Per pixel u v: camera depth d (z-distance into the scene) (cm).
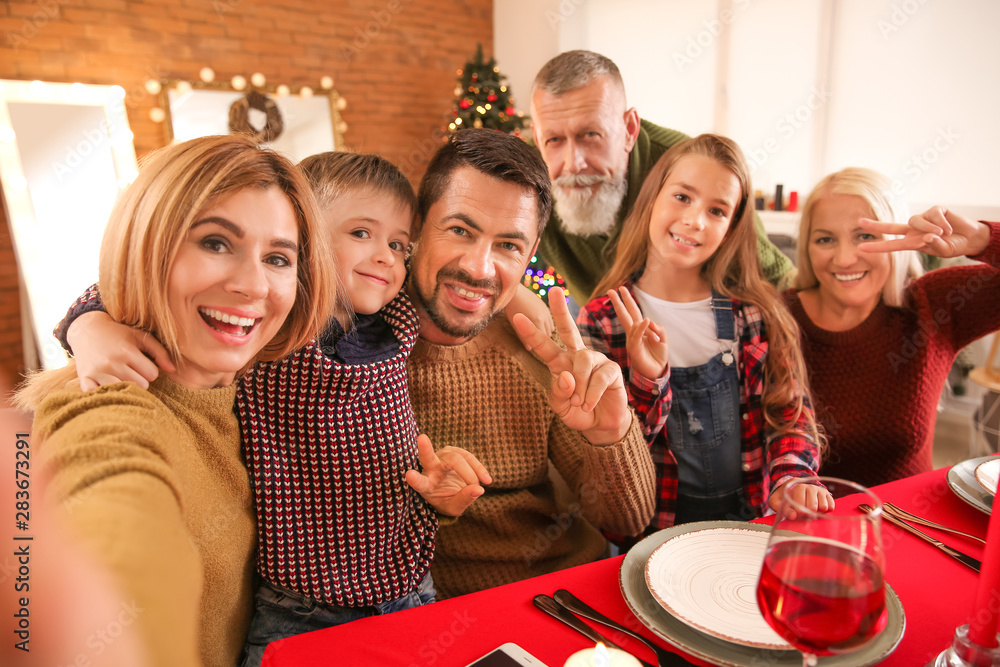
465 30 500
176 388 69
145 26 383
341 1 445
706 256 129
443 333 106
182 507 56
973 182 300
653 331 112
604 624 67
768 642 61
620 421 99
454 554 107
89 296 78
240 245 65
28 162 346
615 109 201
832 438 144
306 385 79
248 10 413
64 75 364
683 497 133
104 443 54
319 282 75
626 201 219
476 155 95
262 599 81
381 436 86
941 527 85
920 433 141
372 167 94
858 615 50
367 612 86
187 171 62
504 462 111
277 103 429
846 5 341
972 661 56
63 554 40
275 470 79
